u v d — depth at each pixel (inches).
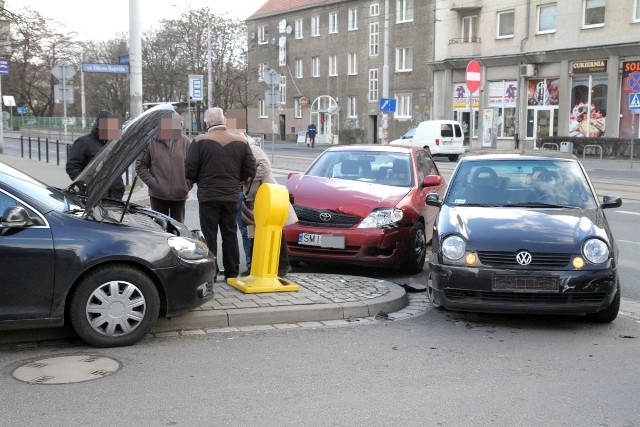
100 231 224.5
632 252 427.5
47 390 189.0
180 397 185.3
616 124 1403.8
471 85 669.3
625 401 186.4
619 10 1384.1
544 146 1461.6
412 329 258.2
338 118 2223.2
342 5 2169.0
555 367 215.2
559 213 279.4
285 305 269.7
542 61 1535.4
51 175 836.6
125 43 2591.0
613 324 269.4
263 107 2571.4
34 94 3004.4
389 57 1983.3
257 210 295.9
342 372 207.9
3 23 928.9
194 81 1322.6
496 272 250.5
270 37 2491.4
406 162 392.2
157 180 310.2
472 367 214.1
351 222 340.5
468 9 1701.5
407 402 183.9
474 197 300.8
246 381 198.8
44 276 215.8
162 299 236.1
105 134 319.0
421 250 370.6
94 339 224.2
